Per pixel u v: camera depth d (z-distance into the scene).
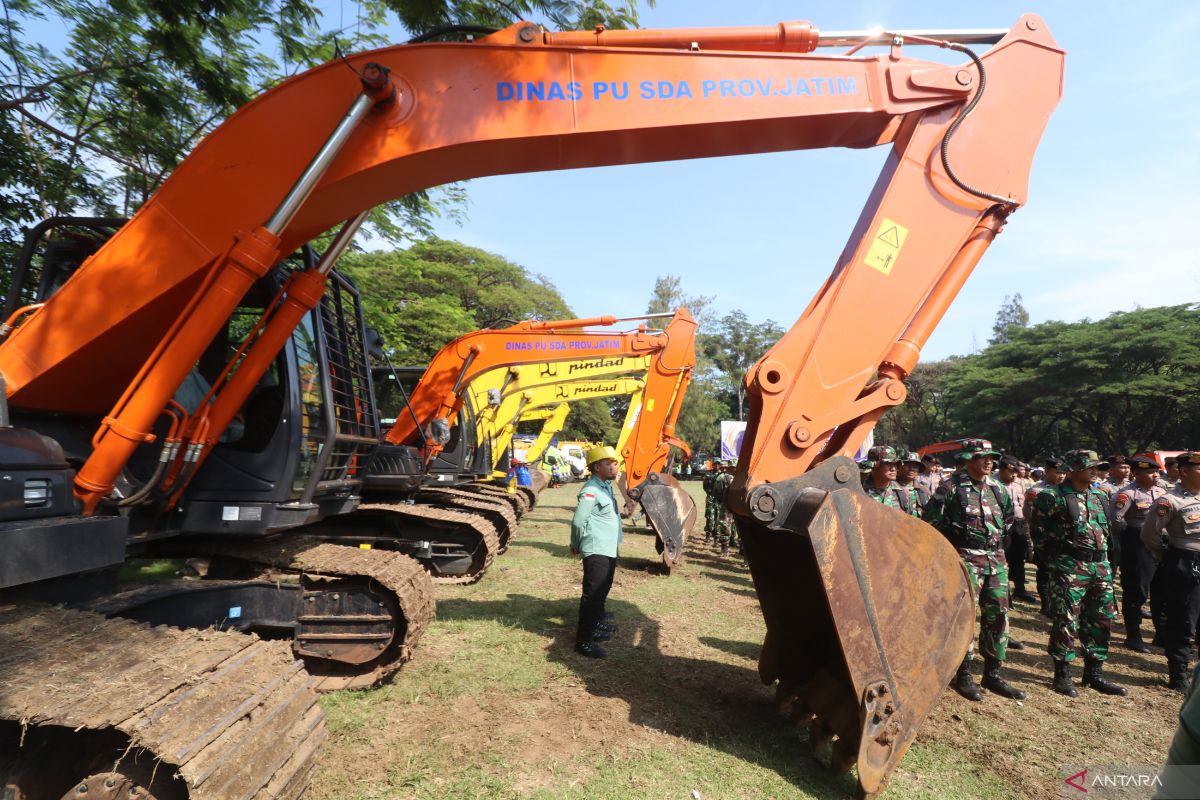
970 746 3.89
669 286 59.28
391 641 4.34
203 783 1.95
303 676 2.79
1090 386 35.47
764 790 3.20
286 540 4.95
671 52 3.27
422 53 3.20
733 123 3.26
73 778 2.22
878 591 3.07
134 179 7.31
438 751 3.46
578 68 3.23
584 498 5.25
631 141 3.30
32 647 2.27
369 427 5.61
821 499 3.10
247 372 3.80
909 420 56.09
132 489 3.75
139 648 2.43
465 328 21.86
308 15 5.17
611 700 4.24
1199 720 1.12
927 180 3.41
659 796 3.10
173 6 4.77
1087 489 5.17
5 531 2.43
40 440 2.80
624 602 7.01
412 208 7.86
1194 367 34.59
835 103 3.31
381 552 4.96
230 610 3.92
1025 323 62.09
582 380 12.19
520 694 4.28
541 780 3.21
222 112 6.26
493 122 3.17
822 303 3.43
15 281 3.94
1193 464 5.18
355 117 3.10
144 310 3.29
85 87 6.44
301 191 3.14
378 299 11.20
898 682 3.05
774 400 3.31
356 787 3.07
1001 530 5.04
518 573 8.30
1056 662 5.06
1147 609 8.56
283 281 4.19
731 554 11.00
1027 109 3.45
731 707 4.21
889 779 3.43
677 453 18.39
